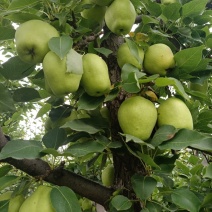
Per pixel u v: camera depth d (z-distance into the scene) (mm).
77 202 331
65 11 410
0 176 382
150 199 409
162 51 406
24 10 423
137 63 403
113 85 388
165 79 349
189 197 377
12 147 341
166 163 400
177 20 544
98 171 679
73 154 337
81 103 382
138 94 395
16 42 380
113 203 363
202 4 526
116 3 405
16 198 359
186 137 343
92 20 432
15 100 448
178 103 377
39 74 464
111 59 433
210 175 372
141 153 353
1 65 435
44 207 328
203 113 436
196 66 408
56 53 344
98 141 356
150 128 364
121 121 369
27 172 376
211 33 535
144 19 448
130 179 400
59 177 388
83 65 374
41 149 346
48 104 494
